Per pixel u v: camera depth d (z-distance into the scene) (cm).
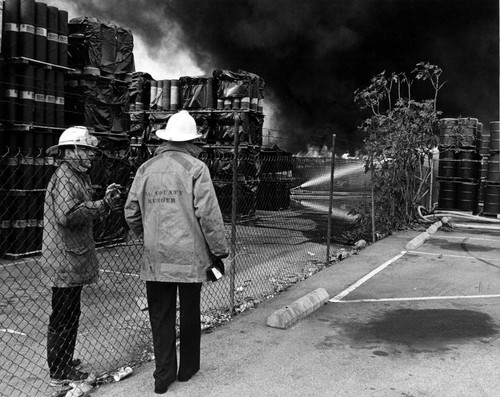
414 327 498
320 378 375
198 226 336
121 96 980
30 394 346
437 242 1040
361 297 611
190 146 350
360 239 1062
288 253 918
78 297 366
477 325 506
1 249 803
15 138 818
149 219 338
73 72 908
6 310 539
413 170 1265
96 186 902
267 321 493
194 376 375
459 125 1527
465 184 1530
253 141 1318
